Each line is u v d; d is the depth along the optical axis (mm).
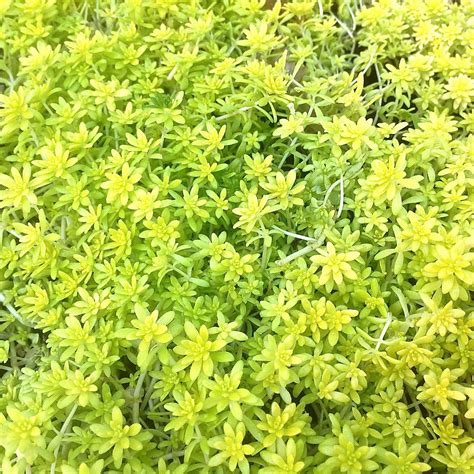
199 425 128
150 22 204
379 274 146
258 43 185
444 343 137
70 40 203
